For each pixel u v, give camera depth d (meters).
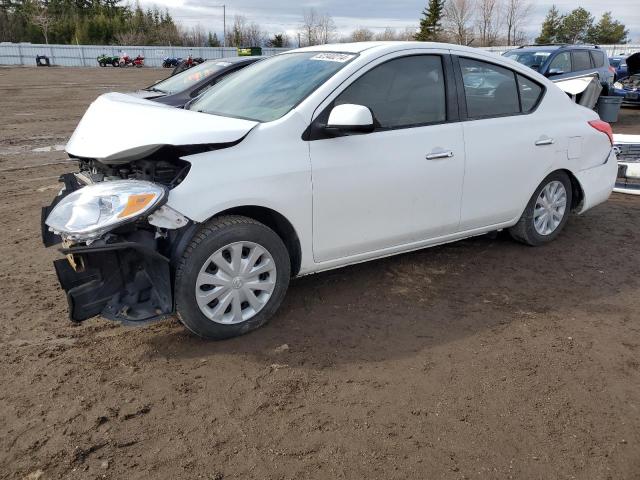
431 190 4.01
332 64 3.81
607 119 12.03
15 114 14.99
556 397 2.90
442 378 3.05
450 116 4.11
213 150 3.18
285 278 3.51
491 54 4.46
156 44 78.75
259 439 2.55
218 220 3.23
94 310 3.07
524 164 4.55
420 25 59.12
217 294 3.26
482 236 5.36
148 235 3.12
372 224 3.80
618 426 2.69
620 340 3.48
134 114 3.61
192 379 2.99
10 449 2.46
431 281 4.30
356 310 3.81
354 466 2.40
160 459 2.42
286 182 3.34
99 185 3.09
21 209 6.27
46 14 78.56
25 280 4.27
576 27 68.50
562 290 4.20
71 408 2.74
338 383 2.98
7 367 3.07
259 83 4.05
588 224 5.84
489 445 2.54
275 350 3.29
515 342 3.44
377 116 3.75
